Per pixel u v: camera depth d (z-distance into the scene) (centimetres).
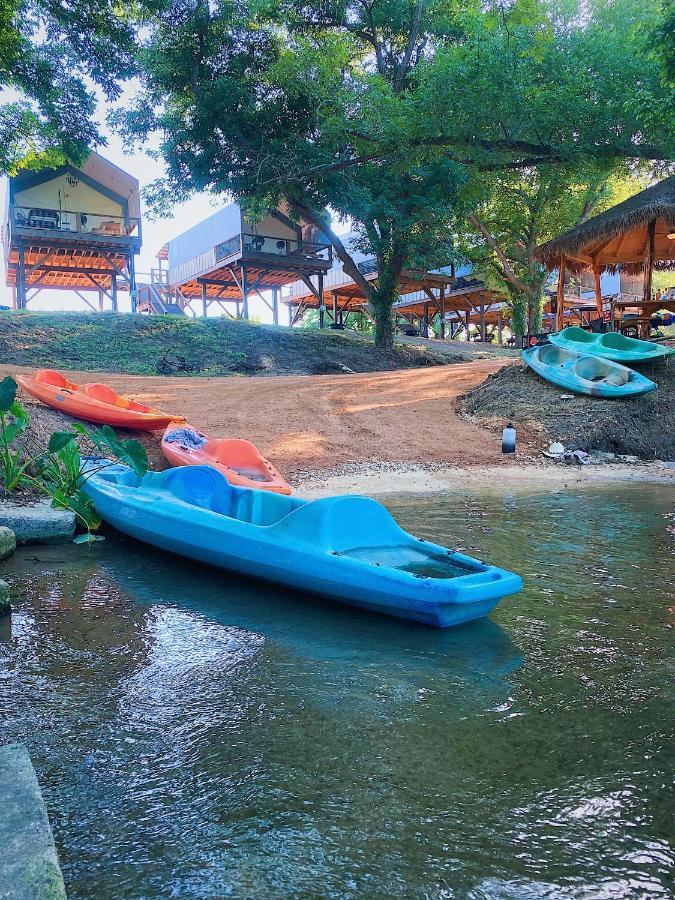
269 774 276
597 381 1606
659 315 2212
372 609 466
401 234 2598
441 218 2561
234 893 212
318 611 477
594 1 2630
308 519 497
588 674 375
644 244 2347
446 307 5009
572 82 1773
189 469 654
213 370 2430
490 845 235
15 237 2823
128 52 1700
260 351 2667
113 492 661
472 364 2361
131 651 404
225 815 250
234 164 2417
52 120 1677
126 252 3052
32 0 1579
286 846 233
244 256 3275
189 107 2494
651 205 1841
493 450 1323
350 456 1205
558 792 266
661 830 245
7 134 1662
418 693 352
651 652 405
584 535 695
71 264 3422
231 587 528
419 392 1811
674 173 2262
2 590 462
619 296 3512
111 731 310
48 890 193
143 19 2255
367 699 345
